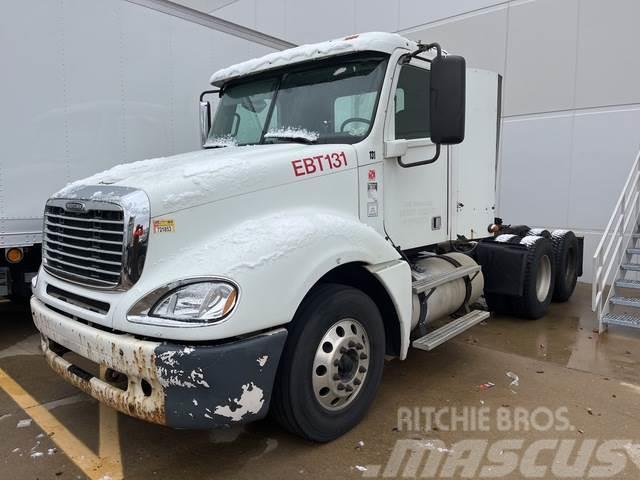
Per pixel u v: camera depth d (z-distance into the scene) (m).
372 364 3.67
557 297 7.54
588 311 7.18
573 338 5.86
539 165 9.30
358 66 4.04
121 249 2.91
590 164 8.77
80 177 5.47
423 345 4.13
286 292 2.96
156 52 6.03
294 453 3.32
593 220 8.84
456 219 5.04
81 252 3.22
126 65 5.77
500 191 9.78
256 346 2.82
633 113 8.29
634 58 8.20
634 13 8.12
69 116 5.34
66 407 4.01
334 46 4.01
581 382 4.53
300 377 3.16
